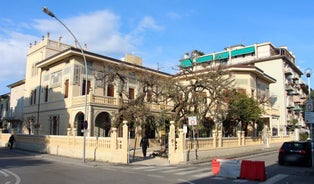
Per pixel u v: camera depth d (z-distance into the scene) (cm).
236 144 2966
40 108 3841
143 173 1475
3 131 4816
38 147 2964
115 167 1788
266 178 1341
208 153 2384
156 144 3466
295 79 6912
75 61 3312
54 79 3638
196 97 2691
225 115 2952
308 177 1386
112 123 2831
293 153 1859
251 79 4219
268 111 4359
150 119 2995
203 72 2966
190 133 2572
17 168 1627
